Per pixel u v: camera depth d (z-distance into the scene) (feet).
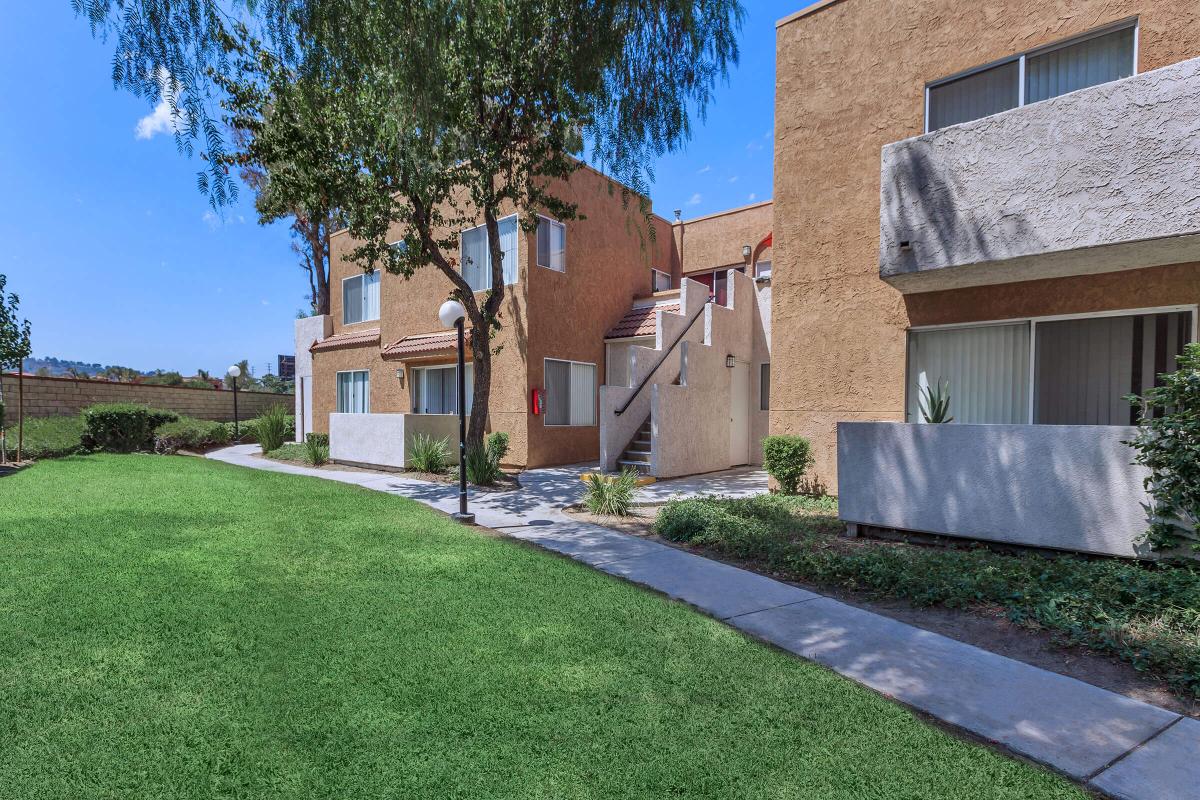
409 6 21.62
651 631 13.62
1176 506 15.88
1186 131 17.84
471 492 35.45
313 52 19.84
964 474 20.15
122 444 58.13
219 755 8.65
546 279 48.78
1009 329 25.23
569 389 51.37
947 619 15.03
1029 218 20.72
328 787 7.99
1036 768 8.77
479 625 13.78
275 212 36.65
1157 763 8.97
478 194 37.42
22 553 19.13
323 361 67.21
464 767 8.46
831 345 30.25
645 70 27.55
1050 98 22.25
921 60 27.22
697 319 50.06
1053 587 15.90
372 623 13.76
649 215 33.04
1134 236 18.65
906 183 23.77
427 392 55.52
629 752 8.90
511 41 31.96
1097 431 17.83
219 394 85.81
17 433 52.65
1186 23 20.81
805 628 14.28
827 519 25.53
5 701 10.02
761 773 8.48
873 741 9.34
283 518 25.50
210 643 12.50
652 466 40.83
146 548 20.02
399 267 39.34
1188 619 13.46
